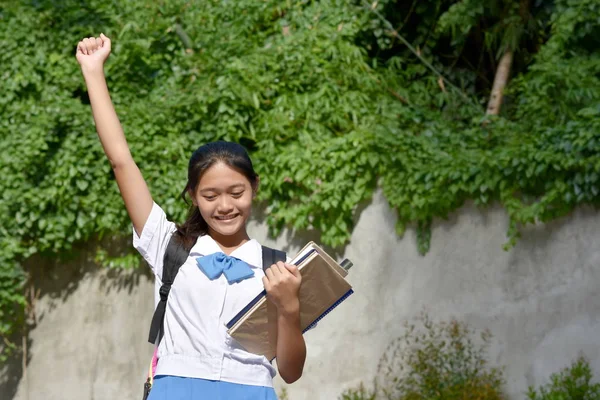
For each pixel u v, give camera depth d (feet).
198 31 30.53
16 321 28.78
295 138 28.19
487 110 30.27
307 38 29.48
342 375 26.63
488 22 32.55
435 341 25.62
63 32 30.32
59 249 29.07
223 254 9.29
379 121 27.76
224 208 9.20
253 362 9.04
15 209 28.25
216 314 9.05
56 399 28.68
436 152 26.48
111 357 28.60
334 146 26.84
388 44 31.35
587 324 24.00
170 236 9.74
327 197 26.73
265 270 9.20
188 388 8.84
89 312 28.89
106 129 9.80
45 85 29.78
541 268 24.72
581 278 24.17
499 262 25.26
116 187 28.53
